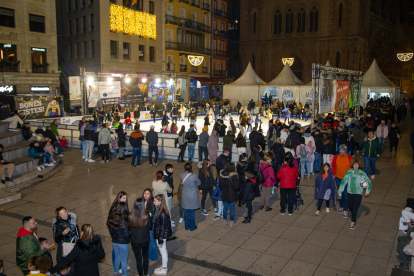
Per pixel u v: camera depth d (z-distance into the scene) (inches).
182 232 322.7
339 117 818.2
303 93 1503.4
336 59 2096.5
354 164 320.8
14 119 658.8
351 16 2022.6
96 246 209.6
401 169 534.3
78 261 206.2
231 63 2564.0
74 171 547.5
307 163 484.1
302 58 2183.8
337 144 549.6
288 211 365.7
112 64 1487.5
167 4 1777.8
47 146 554.6
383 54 2303.2
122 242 234.2
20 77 1174.3
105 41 1453.0
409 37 3299.7
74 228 232.8
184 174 318.0
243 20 2329.0
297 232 317.7
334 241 297.3
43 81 1250.0
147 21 1638.8
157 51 1718.8
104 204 398.0
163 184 303.7
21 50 1178.6
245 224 338.6
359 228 323.9
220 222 346.3
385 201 394.0
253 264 261.6
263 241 300.4
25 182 475.8
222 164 379.6
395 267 251.4
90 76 1000.9
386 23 2637.8
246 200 339.9
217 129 661.9
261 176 361.1
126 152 658.2
